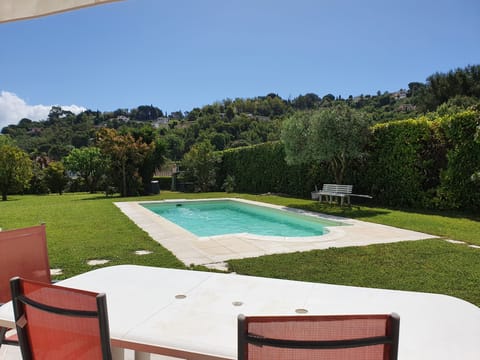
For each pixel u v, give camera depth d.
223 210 13.74
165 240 6.61
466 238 6.54
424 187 10.88
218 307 1.80
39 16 1.97
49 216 10.30
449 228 7.58
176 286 2.12
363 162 12.66
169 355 1.40
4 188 19.83
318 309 1.79
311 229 9.68
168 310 1.76
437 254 5.32
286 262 4.97
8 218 10.05
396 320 1.04
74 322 1.33
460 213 9.80
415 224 8.12
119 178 19.50
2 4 2.02
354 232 7.27
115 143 18.98
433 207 10.50
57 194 25.70
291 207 11.98
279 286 2.13
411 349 1.38
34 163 27.53
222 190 22.12
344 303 1.86
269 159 18.08
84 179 27.73
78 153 27.08
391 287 3.91
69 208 12.52
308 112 13.51
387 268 4.64
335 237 6.74
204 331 1.53
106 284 2.16
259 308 1.79
